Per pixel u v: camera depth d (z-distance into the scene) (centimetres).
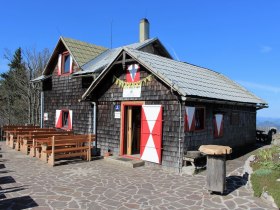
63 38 1870
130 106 1391
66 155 1276
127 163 1216
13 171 1111
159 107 1188
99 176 1052
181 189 893
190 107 1157
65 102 1869
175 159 1132
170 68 1295
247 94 1812
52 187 903
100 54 1966
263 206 742
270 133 2086
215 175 827
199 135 1223
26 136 1555
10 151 1594
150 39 2056
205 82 1395
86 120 1661
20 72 3550
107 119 1466
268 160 1052
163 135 1180
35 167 1188
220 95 1305
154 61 1287
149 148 1222
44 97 2095
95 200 788
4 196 810
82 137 1355
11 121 3903
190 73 1411
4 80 4016
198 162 1160
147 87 1256
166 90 1177
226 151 809
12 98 3953
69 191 865
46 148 1320
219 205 753
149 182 973
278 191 745
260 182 825
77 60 1756
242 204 758
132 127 1507
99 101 1512
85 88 1705
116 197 816
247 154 1536
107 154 1408
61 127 1891
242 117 1703
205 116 1279
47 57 3616
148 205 754
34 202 764
